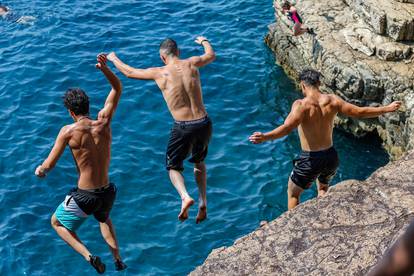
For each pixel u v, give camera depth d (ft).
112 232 26.27
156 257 45.03
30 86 63.41
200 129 25.29
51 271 44.01
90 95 62.34
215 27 73.67
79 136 24.43
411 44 56.54
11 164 53.26
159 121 58.44
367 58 57.26
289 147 56.49
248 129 59.16
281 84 66.23
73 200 24.97
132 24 73.87
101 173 24.91
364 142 59.26
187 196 25.40
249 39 71.87
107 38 71.20
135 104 60.39
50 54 68.44
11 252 45.24
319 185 32.60
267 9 76.95
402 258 6.83
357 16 61.57
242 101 62.95
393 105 29.86
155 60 67.26
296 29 63.77
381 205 25.09
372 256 22.63
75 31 72.64
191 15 75.61
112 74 25.16
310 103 29.58
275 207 49.67
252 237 24.68
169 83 25.44
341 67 57.36
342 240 23.61
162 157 54.29
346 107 29.76
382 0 57.93
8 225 47.55
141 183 51.47
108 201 25.39
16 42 70.79
